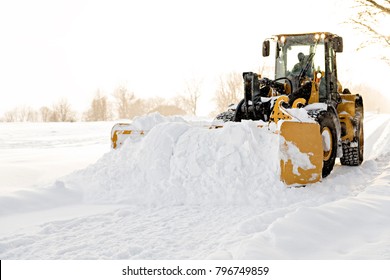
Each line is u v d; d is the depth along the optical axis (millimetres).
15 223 4500
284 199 5273
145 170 5918
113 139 6973
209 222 4480
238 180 5469
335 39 7539
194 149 5871
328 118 6668
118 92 54625
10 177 6578
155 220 4586
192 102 51531
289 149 5629
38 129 22031
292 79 7430
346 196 5379
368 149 11117
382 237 3566
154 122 7035
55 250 3664
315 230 3607
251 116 6867
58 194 5547
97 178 6043
